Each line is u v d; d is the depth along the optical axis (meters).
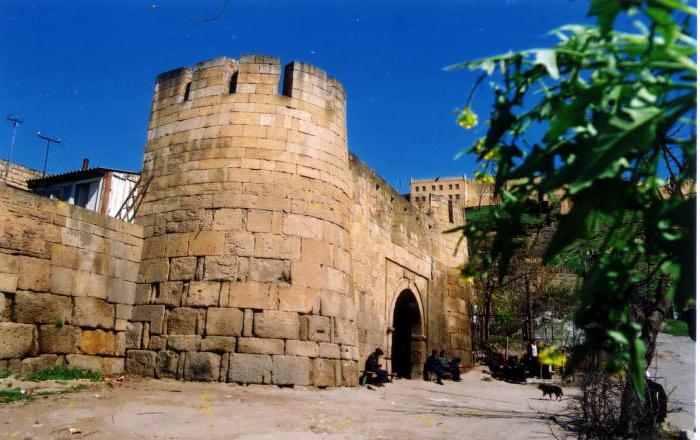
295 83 13.73
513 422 8.98
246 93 13.38
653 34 1.71
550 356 3.41
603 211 1.91
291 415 8.38
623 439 6.66
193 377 11.25
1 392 8.83
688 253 1.89
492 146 2.08
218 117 13.28
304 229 12.68
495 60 1.94
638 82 1.84
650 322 6.93
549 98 2.02
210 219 12.44
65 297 11.36
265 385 11.18
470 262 2.38
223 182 12.68
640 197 1.94
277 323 11.66
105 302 12.12
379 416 8.96
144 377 11.71
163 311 12.12
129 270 12.73
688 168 1.89
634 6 1.71
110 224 12.50
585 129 1.87
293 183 12.89
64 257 11.45
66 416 7.51
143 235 13.19
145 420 7.56
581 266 4.61
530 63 1.97
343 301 12.98
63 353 11.16
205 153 13.07
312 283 12.39
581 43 1.92
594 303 2.02
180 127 13.65
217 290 11.77
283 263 12.16
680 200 1.90
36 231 11.03
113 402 8.58
